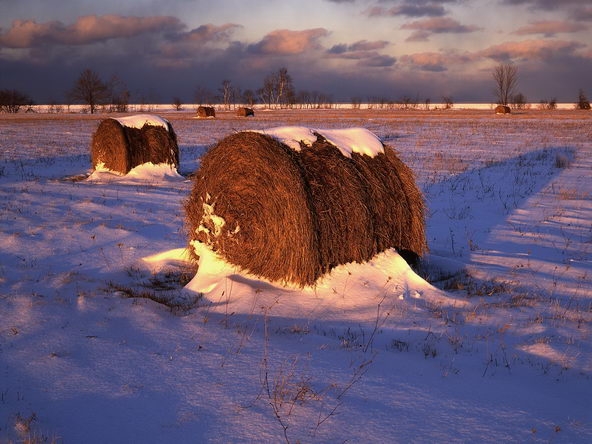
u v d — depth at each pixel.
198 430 3.56
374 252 7.90
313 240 7.18
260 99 155.00
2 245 9.12
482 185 16.73
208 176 8.12
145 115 18.50
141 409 3.85
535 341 5.49
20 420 3.66
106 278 7.79
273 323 6.00
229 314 6.21
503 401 4.10
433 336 5.67
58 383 4.25
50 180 16.69
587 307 6.69
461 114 73.25
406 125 44.62
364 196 7.70
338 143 7.87
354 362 4.78
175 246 9.70
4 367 4.53
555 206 13.88
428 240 10.72
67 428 3.59
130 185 16.39
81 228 10.50
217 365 4.62
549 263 8.96
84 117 70.50
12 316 5.71
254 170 7.44
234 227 7.71
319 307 6.72
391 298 7.07
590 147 26.23
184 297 6.95
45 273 7.70
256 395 4.05
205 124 49.78
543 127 40.88
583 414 3.95
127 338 5.25
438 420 3.72
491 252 9.78
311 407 3.86
